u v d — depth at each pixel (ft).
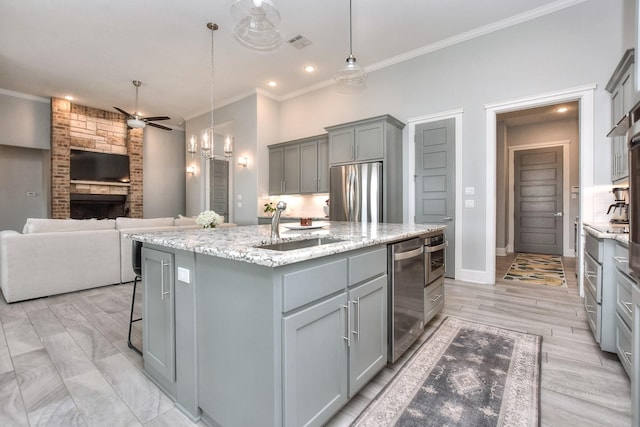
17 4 10.94
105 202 23.21
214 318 4.50
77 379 5.89
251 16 8.37
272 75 17.20
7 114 19.02
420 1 10.96
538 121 20.97
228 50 14.33
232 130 21.81
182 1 10.92
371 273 5.45
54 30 12.60
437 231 8.46
